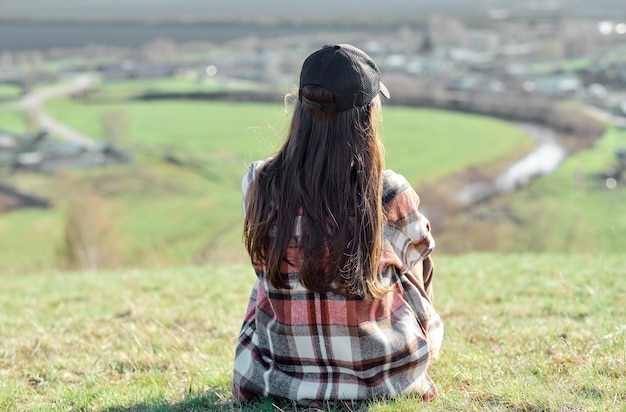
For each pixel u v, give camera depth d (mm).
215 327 5812
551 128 120312
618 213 61438
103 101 171750
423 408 3127
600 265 7871
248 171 3156
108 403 3846
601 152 96875
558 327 5043
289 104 3088
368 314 3027
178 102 166875
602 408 3133
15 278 10258
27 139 117312
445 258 10422
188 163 102125
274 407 3229
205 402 3689
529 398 3328
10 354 5090
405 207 3053
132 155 107188
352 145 2869
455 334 5191
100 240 46500
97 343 5410
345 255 2852
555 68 190875
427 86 160750
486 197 74875
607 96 145250
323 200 2861
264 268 3066
